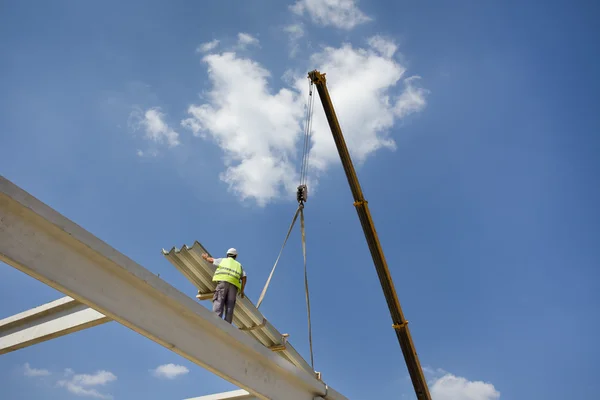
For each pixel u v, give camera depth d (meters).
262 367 10.37
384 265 21.55
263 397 10.24
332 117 21.55
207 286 12.27
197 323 9.24
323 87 21.47
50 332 9.44
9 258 6.94
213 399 11.96
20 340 9.63
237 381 9.71
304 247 15.81
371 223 21.53
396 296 21.72
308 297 14.53
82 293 7.64
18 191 6.99
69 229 7.44
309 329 13.98
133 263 8.20
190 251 11.22
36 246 7.27
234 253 11.86
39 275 7.23
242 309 11.74
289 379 10.98
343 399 12.07
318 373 12.06
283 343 12.20
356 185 21.58
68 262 7.59
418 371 21.84
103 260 7.90
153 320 8.53
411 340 21.84
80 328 9.32
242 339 9.77
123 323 8.22
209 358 9.29
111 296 8.03
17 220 7.12
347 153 21.62
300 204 16.58
